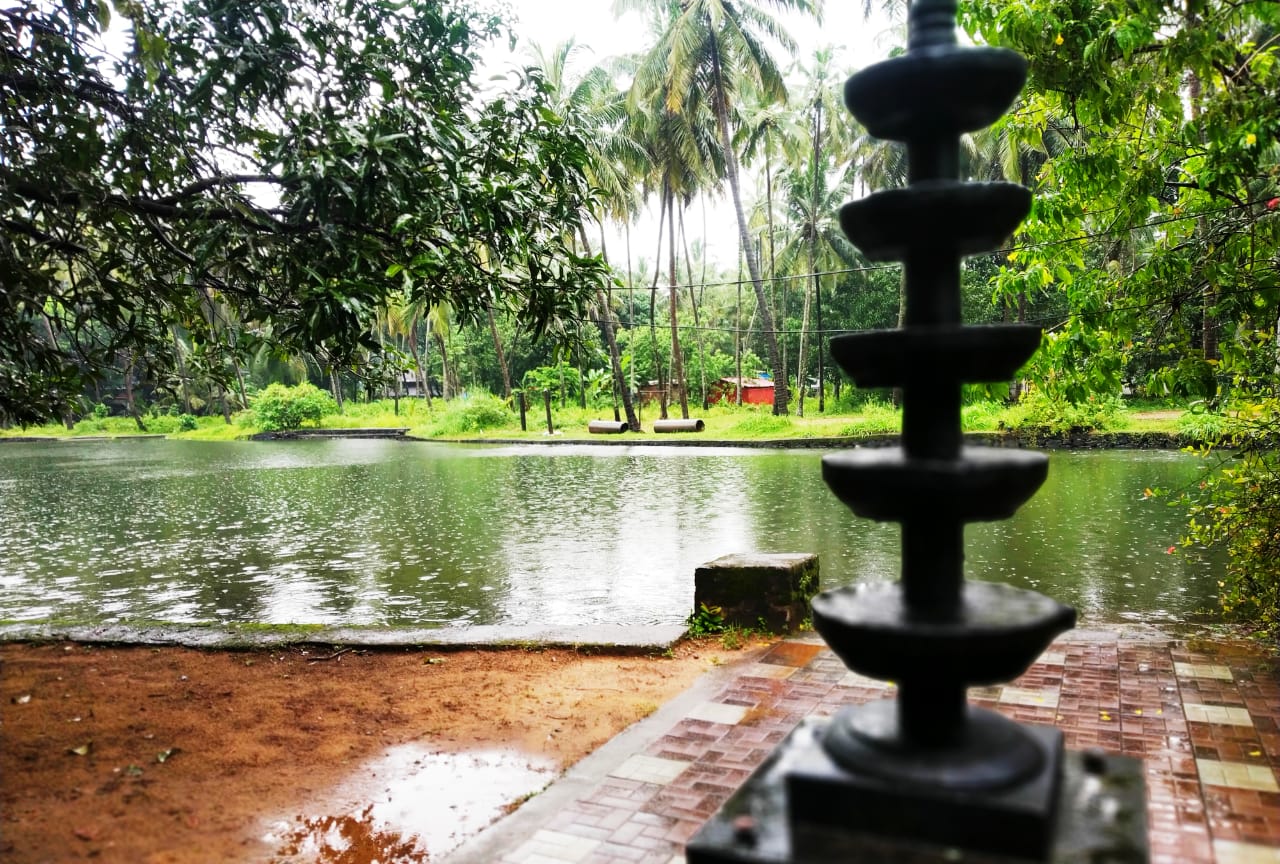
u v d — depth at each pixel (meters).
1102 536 10.79
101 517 15.38
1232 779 3.35
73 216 5.02
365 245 4.57
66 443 46.97
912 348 2.03
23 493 19.77
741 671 5.02
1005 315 34.62
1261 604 5.86
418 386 65.38
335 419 49.03
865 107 2.21
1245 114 4.13
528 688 4.85
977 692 4.48
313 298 4.32
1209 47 4.10
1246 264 5.55
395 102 4.84
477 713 4.47
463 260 4.96
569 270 5.39
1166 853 2.79
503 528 13.02
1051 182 5.82
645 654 5.44
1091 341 5.66
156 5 4.74
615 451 28.86
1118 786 2.13
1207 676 4.68
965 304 33.81
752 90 31.55
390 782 3.68
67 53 4.98
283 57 4.81
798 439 28.05
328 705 4.62
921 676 2.01
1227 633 5.96
